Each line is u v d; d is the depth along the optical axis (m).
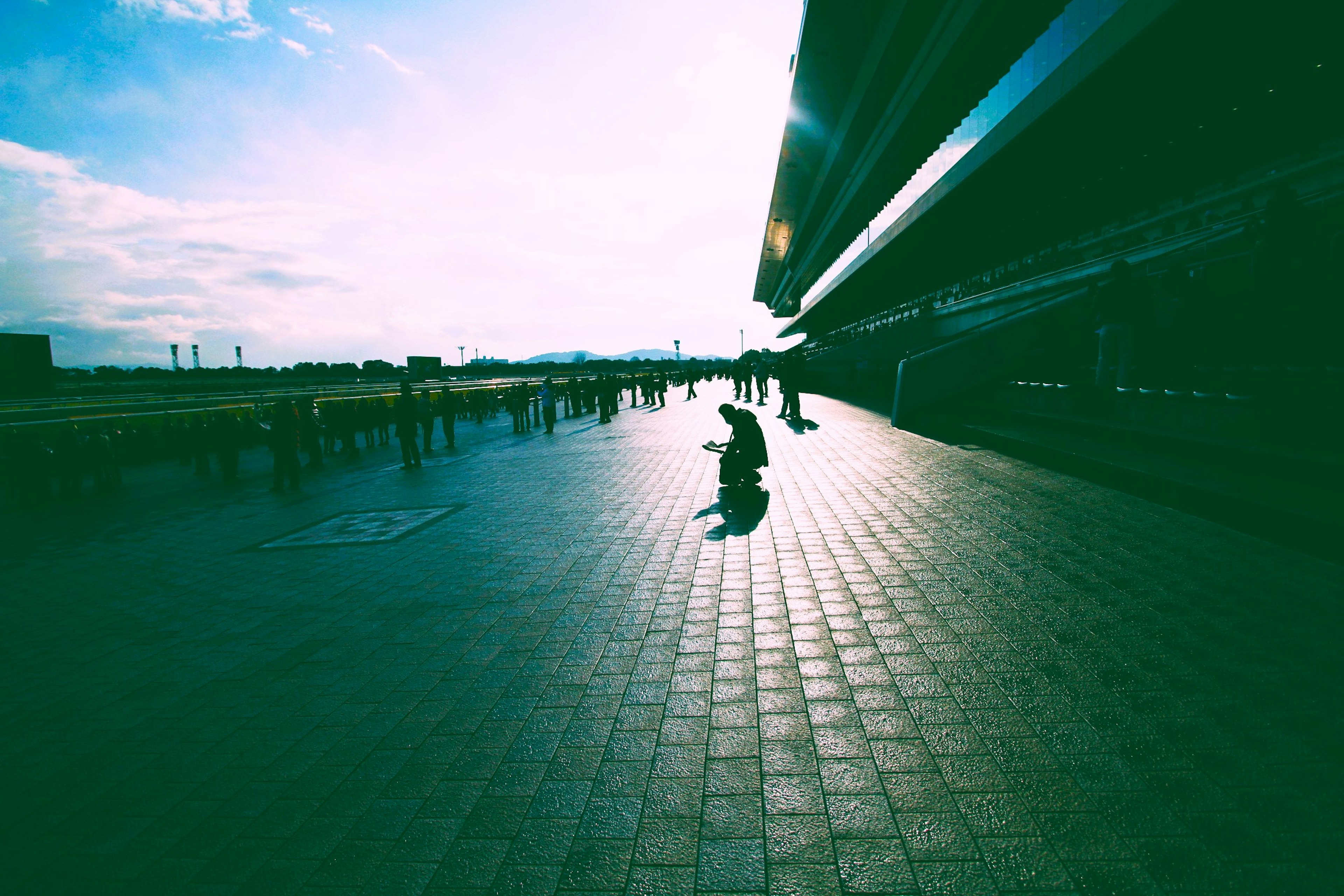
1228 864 1.88
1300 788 2.17
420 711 3.23
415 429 12.99
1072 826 2.09
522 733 2.95
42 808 2.65
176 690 3.69
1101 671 3.03
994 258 41.28
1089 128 20.55
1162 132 20.89
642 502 7.97
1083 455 6.76
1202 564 4.13
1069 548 4.71
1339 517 4.05
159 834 2.43
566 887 2.01
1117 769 2.34
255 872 2.19
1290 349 6.69
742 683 3.25
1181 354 8.24
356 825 2.40
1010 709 2.79
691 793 2.43
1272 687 2.76
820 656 3.46
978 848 2.04
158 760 2.97
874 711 2.88
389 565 5.96
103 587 5.96
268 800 2.60
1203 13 14.12
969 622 3.70
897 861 2.01
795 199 50.56
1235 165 21.39
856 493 7.31
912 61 24.84
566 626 4.18
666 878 2.02
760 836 2.17
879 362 27.53
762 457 8.15
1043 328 11.27
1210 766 2.32
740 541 5.82
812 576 4.71
